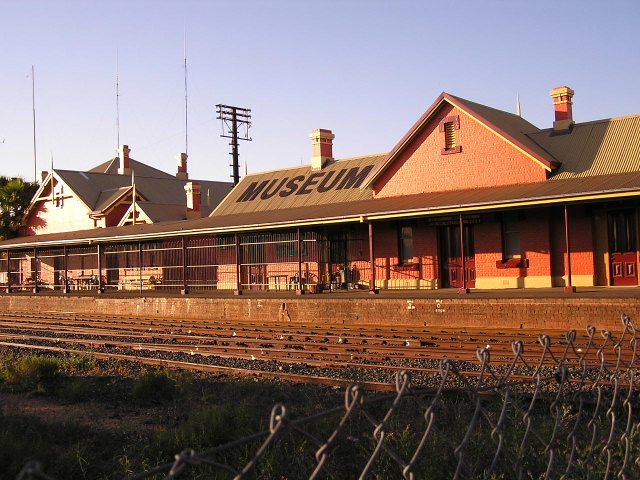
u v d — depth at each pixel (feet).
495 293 72.64
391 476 22.56
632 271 75.25
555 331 60.18
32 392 44.73
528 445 22.12
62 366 53.93
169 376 46.39
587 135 86.43
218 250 114.01
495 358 48.78
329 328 72.84
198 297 93.66
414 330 67.56
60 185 162.71
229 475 25.14
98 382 48.16
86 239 120.37
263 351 57.82
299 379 44.60
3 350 66.69
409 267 92.58
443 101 90.58
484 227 85.25
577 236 78.79
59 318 101.55
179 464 10.69
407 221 93.04
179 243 121.08
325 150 121.29
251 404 37.68
